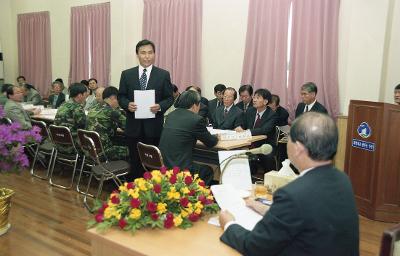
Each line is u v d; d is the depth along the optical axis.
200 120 2.75
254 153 1.85
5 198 2.83
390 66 4.09
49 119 4.90
